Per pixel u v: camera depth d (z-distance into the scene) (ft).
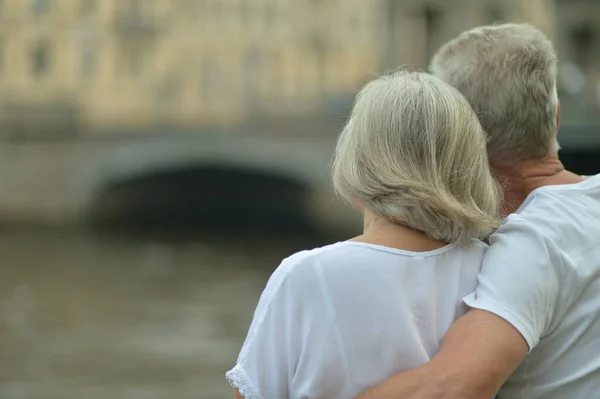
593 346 7.42
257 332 6.94
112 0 164.04
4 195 138.92
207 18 164.45
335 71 163.53
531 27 8.86
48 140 138.82
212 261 103.50
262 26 164.14
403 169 7.20
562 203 7.82
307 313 6.83
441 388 6.63
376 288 6.88
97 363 57.26
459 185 7.30
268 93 163.12
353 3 162.71
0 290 84.43
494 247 7.45
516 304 7.04
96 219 138.92
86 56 163.53
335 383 6.77
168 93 163.53
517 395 7.54
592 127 55.52
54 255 107.04
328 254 6.98
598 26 143.43
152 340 64.49
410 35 160.15
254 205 142.92
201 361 58.03
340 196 7.71
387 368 6.80
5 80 162.91
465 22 157.07
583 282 7.39
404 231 7.23
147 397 49.32
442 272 7.23
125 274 94.02
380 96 7.42
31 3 163.84
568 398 7.44
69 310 75.41
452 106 7.36
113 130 138.72
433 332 7.04
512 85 8.45
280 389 6.86
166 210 142.10
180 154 131.64
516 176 8.64
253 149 133.28
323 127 134.82
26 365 56.95
